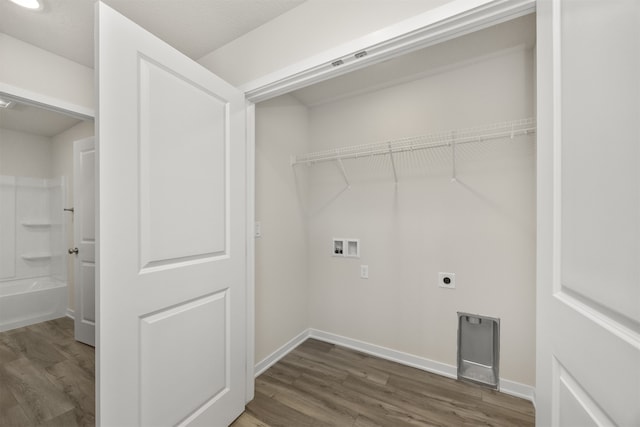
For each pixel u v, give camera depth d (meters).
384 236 2.17
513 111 1.70
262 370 1.97
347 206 2.35
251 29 1.55
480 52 1.71
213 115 1.33
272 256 2.13
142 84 1.01
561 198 0.67
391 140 2.13
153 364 1.05
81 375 1.95
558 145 0.68
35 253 3.42
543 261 0.76
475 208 1.82
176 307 1.15
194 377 1.22
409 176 2.06
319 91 2.25
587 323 0.56
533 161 1.65
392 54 1.20
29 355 2.24
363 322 2.26
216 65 1.72
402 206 2.09
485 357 1.84
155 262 1.06
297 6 1.38
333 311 2.42
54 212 3.45
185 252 1.17
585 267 0.57
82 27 1.53
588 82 0.55
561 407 0.67
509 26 1.48
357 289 2.29
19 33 1.57
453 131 1.84
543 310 0.76
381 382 1.83
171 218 1.12
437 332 1.95
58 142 3.43
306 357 2.17
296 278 2.39
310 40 1.34
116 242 0.92
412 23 1.08
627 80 0.45
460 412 1.54
